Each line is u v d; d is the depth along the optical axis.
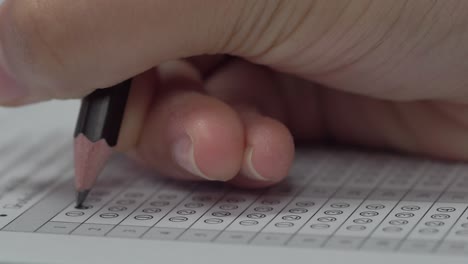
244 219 0.22
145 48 0.22
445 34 0.22
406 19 0.22
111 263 0.20
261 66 0.27
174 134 0.23
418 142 0.26
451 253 0.20
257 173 0.23
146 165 0.25
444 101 0.25
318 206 0.23
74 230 0.22
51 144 0.28
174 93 0.24
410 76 0.23
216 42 0.23
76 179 0.23
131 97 0.24
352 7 0.22
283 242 0.21
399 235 0.21
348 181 0.24
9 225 0.22
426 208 0.22
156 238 0.21
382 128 0.26
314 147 0.27
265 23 0.22
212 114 0.23
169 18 0.21
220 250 0.20
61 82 0.22
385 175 0.25
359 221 0.22
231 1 0.22
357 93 0.25
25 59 0.22
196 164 0.22
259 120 0.23
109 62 0.22
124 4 0.21
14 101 0.24
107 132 0.23
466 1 0.22
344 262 0.20
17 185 0.25
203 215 0.22
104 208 0.23
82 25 0.21
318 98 0.27
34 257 0.20
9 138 0.29
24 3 0.21
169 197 0.24
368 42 0.23
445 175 0.24
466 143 0.25
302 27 0.22
